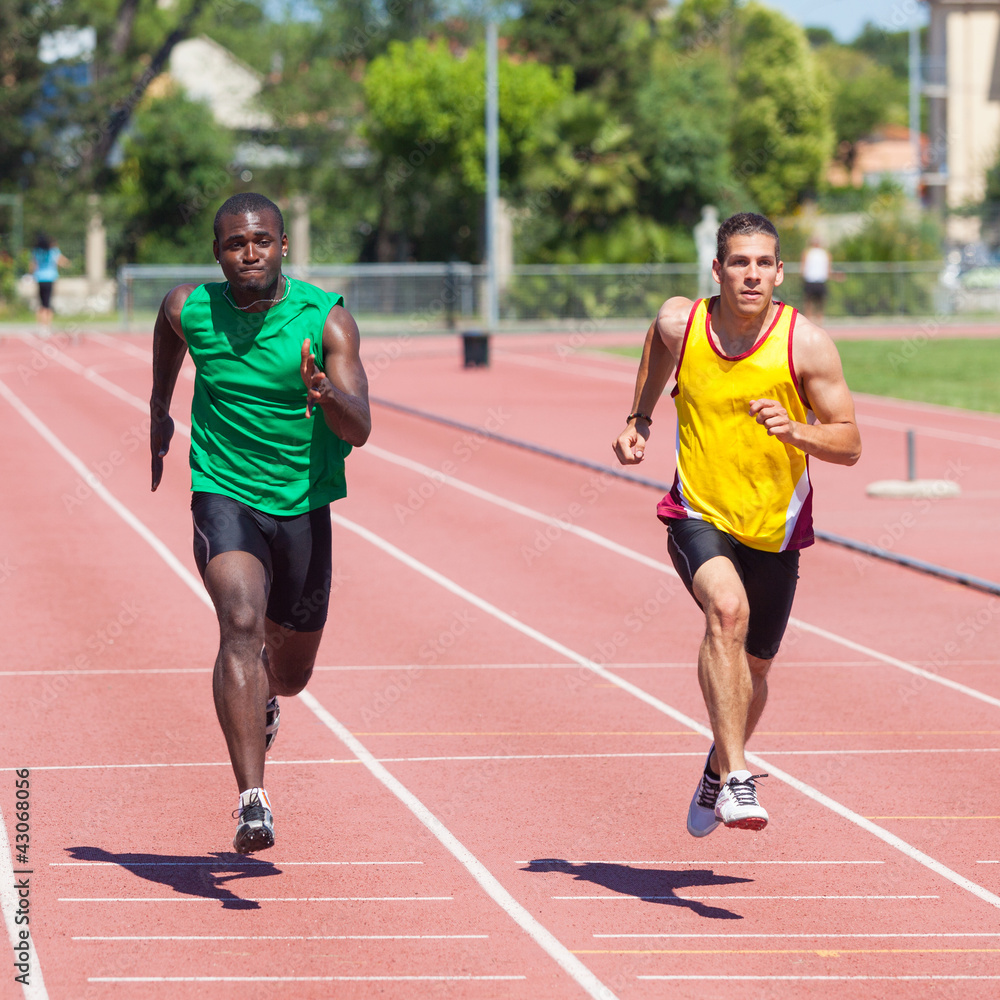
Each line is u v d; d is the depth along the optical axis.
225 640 14.01
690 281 115.94
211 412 14.98
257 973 12.84
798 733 21.84
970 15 170.25
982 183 154.88
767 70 185.38
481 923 14.19
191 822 17.28
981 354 94.88
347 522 40.56
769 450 14.60
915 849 16.70
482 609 30.58
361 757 20.31
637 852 16.48
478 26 152.12
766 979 12.94
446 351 96.19
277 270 14.56
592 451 54.03
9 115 127.38
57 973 12.77
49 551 35.97
